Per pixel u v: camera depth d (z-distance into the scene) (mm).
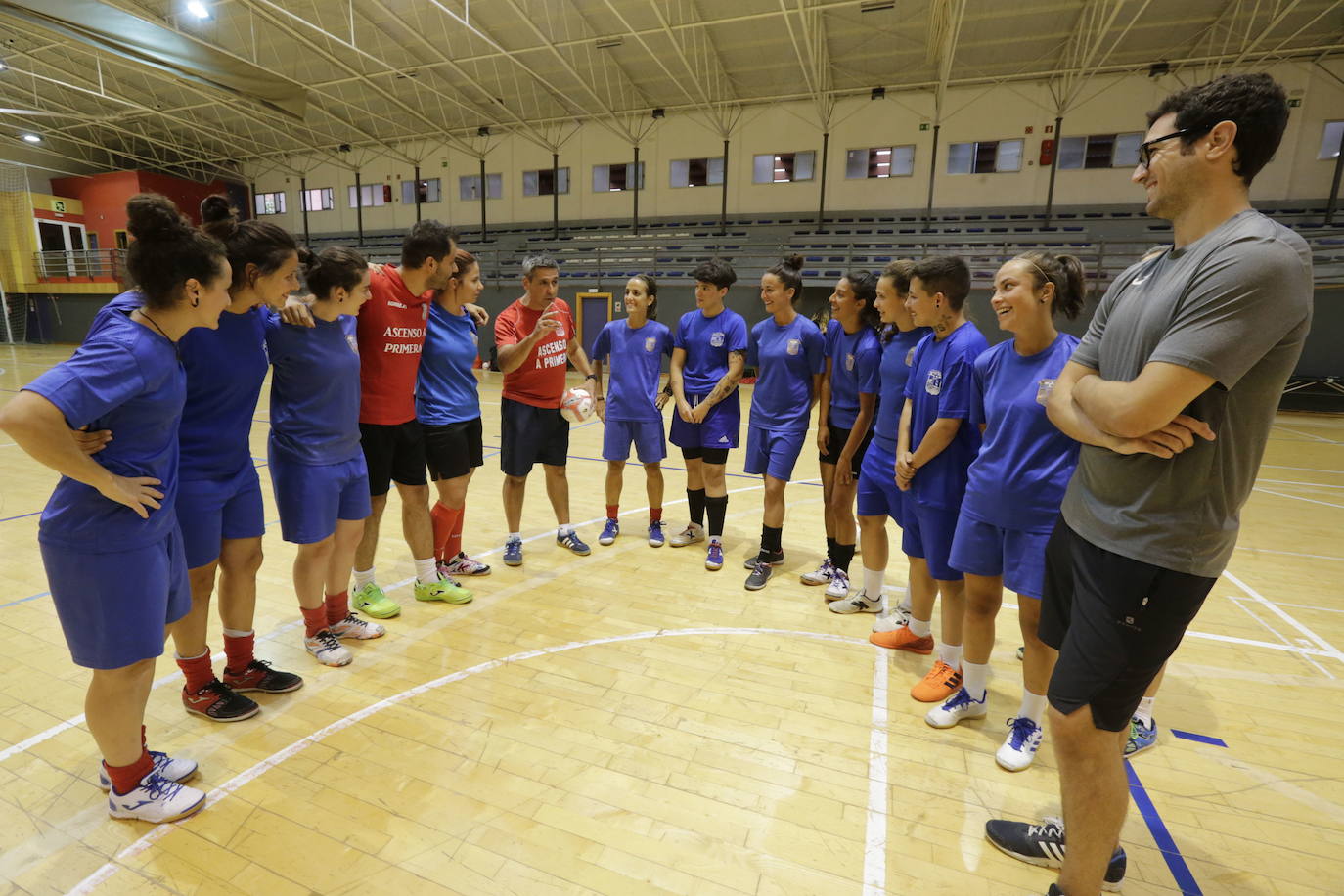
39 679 2301
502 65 13734
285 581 3195
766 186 15766
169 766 1774
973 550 1968
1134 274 1233
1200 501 1116
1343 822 1738
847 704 2258
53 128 17656
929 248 14070
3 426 1274
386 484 2783
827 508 3252
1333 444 7801
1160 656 1188
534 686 2324
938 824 1702
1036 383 1834
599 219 17297
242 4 10969
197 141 18875
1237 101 1042
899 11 11188
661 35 12359
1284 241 1009
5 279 19078
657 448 3723
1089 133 13492
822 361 3252
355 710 2154
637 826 1670
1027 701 1939
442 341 2959
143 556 1531
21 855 1540
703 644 2666
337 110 16266
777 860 1568
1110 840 1291
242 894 1438
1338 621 2963
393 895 1443
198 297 1522
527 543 3852
